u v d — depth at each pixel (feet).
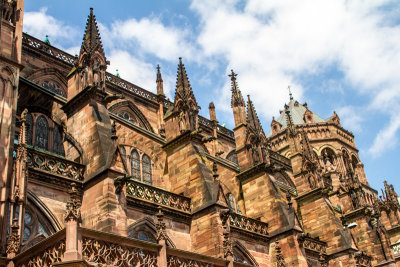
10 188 93.25
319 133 351.87
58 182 110.52
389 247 233.35
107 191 107.55
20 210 91.66
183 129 151.64
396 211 291.58
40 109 143.84
